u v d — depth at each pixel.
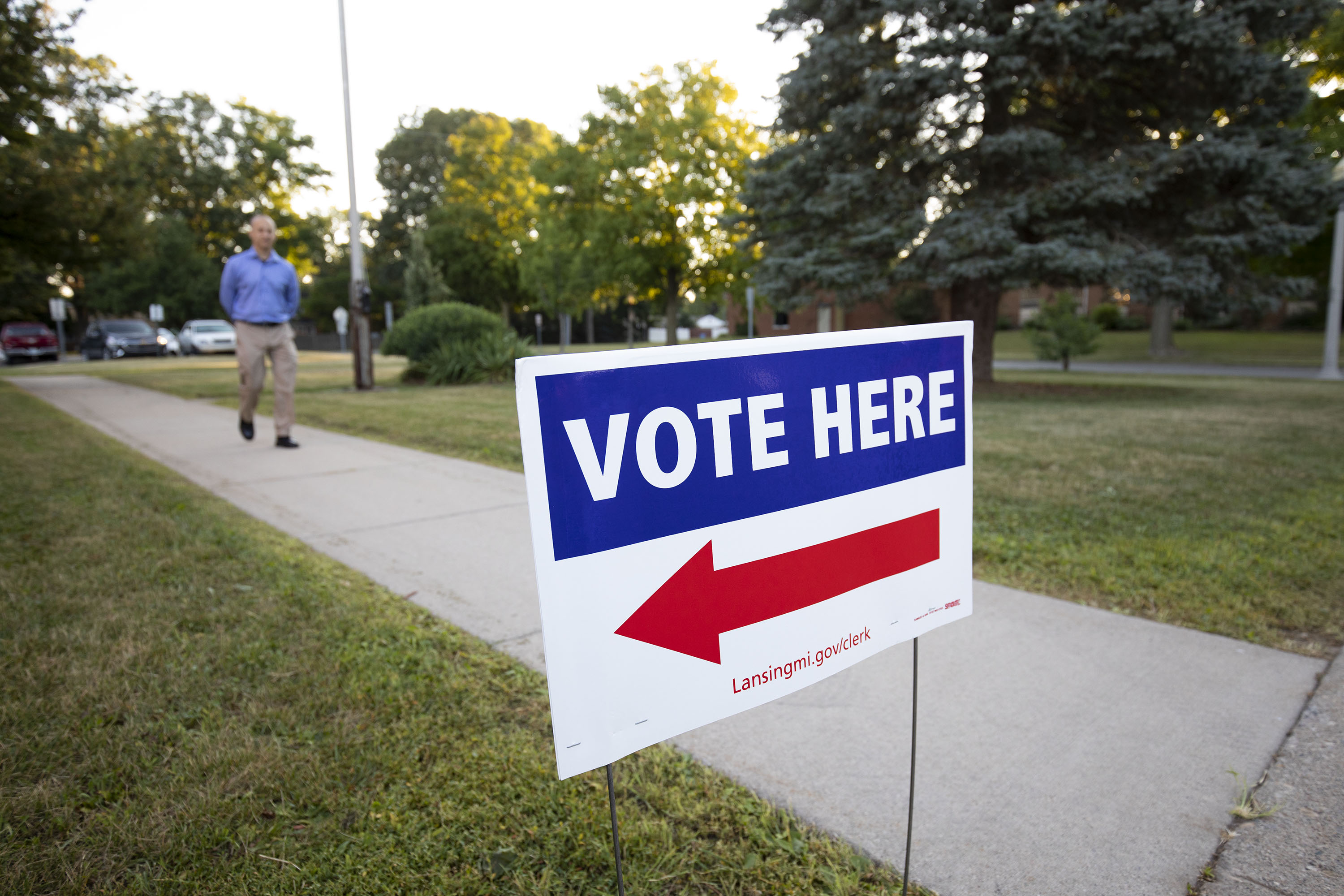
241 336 7.71
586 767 1.28
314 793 2.14
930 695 2.78
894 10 13.05
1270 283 13.76
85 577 3.76
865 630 1.68
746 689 1.48
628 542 1.30
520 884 1.83
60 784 2.15
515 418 10.15
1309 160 13.76
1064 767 2.32
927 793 2.21
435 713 2.58
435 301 40.34
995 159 12.91
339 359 32.28
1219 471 6.24
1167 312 25.16
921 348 1.74
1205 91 13.12
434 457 7.54
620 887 1.45
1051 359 20.67
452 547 4.57
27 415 10.70
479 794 2.16
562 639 1.24
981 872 1.90
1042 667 2.98
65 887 1.78
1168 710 2.63
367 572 4.09
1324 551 4.16
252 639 3.11
